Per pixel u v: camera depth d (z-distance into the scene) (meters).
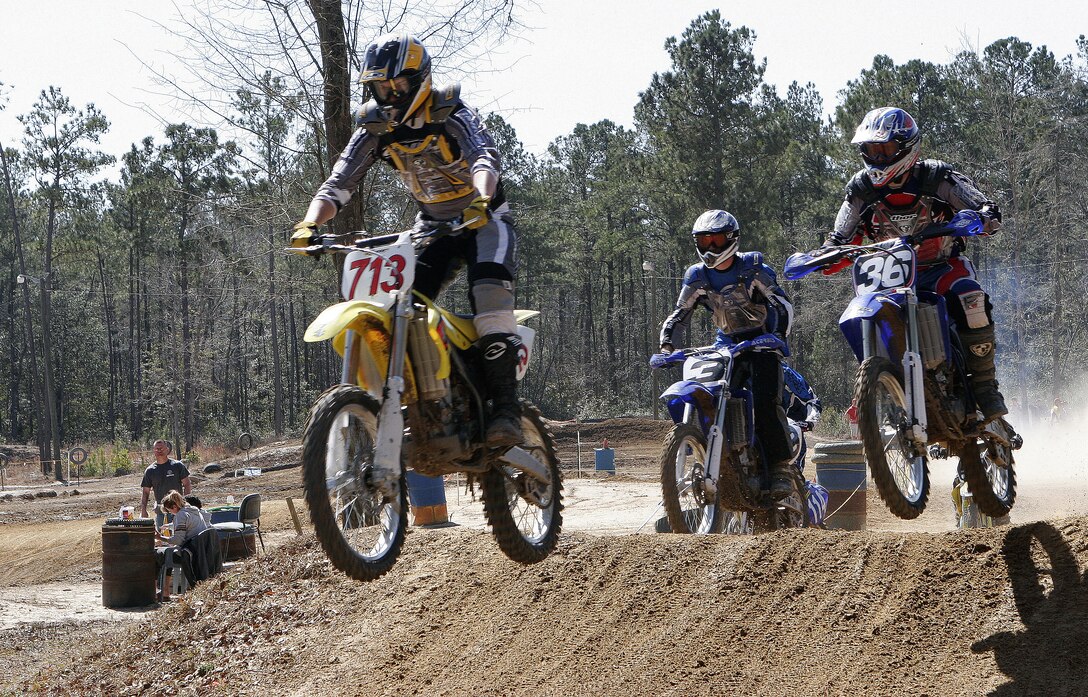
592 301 95.50
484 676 7.02
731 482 8.86
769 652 6.07
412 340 5.05
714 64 52.81
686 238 53.75
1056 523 5.93
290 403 92.19
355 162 5.50
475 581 8.28
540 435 6.33
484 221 5.12
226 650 8.77
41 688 8.97
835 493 12.98
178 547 14.46
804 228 64.88
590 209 72.12
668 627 6.69
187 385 71.75
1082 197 53.53
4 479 54.56
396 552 5.06
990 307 6.50
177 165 65.81
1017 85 57.38
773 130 53.31
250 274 19.62
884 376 6.10
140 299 92.62
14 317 97.12
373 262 4.98
